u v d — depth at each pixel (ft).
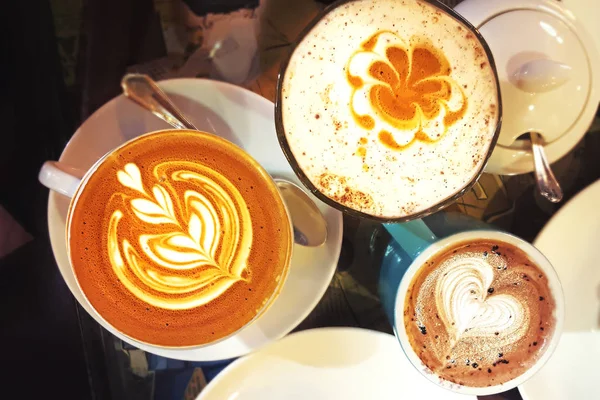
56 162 0.83
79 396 0.97
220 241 0.85
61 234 0.87
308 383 0.93
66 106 0.96
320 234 0.93
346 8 0.81
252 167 0.85
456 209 1.02
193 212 0.84
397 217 0.84
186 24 0.97
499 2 0.90
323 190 0.84
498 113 0.82
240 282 0.85
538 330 0.87
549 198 0.90
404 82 0.83
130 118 0.89
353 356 0.94
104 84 0.95
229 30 0.98
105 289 0.82
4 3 0.91
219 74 0.99
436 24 0.82
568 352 0.95
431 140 0.84
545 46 0.89
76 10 0.94
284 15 0.98
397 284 0.88
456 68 0.83
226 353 0.92
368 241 1.00
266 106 0.90
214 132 0.91
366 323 1.01
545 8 0.89
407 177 0.85
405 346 0.85
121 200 0.82
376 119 0.84
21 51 0.95
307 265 0.94
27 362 0.98
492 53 0.89
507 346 0.87
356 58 0.82
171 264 0.84
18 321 0.99
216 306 0.85
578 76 0.89
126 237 0.83
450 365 0.87
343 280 1.01
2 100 0.96
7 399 0.96
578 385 0.95
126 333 0.82
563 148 0.92
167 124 0.90
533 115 0.89
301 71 0.82
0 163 0.98
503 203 1.02
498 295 0.87
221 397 0.91
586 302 0.95
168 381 0.99
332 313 1.01
